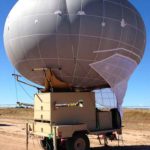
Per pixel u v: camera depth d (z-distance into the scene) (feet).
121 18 46.60
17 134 79.77
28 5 47.01
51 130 46.73
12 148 57.52
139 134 74.79
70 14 44.70
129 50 48.32
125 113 135.74
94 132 49.16
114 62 47.26
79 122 48.62
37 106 50.14
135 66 51.13
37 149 55.88
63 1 45.29
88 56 45.68
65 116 47.88
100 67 46.75
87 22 44.70
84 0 45.34
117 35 46.21
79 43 44.86
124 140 64.80
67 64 46.29
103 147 56.49
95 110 49.98
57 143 49.11
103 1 45.98
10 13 50.19
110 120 51.01
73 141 46.47
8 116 175.22
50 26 44.93
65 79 48.52
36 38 45.62
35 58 47.03
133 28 48.06
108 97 52.13
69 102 48.44
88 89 52.80
